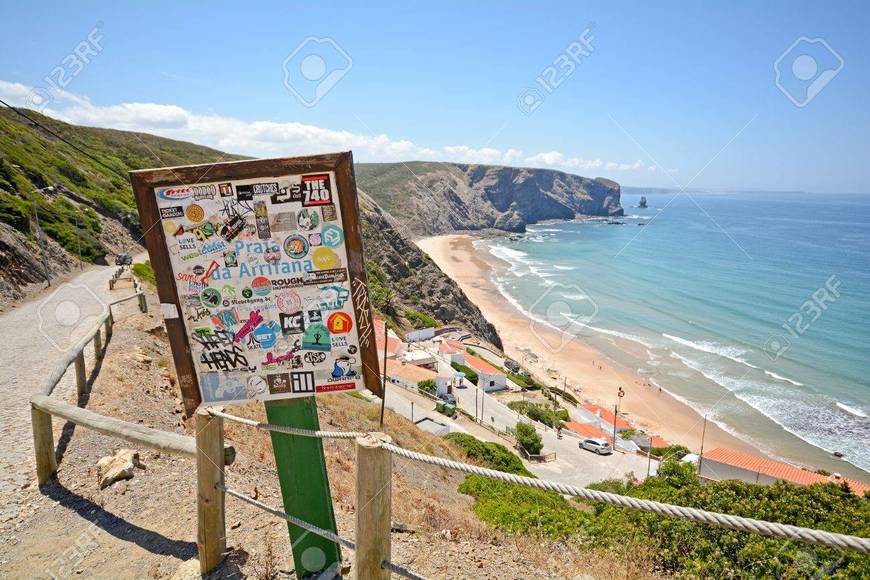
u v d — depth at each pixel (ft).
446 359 148.97
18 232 85.40
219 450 12.07
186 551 14.03
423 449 50.72
